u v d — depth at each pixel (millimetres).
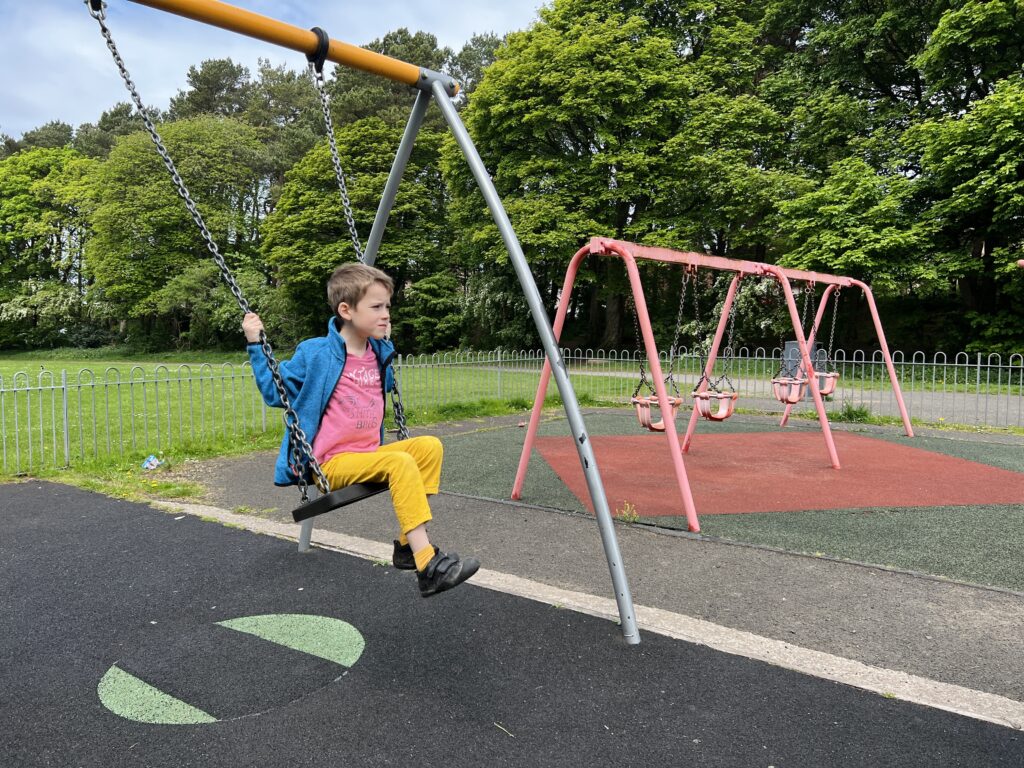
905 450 7469
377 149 28578
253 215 37844
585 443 2898
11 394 14961
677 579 3490
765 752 1984
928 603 3180
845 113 20094
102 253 34344
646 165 20688
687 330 23391
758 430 9070
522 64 21141
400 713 2193
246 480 5852
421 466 2666
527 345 26734
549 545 4055
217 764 1926
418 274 30391
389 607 3070
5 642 2734
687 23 22797
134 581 3408
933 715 2201
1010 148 15852
